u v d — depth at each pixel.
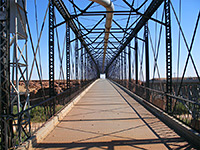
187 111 5.83
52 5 7.62
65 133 5.51
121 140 4.85
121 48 23.56
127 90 18.52
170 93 7.22
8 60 3.87
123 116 7.73
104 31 16.73
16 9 4.74
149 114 8.09
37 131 4.99
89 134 5.39
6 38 3.86
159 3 8.67
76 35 15.55
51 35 7.54
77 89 14.70
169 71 7.37
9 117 3.79
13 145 3.96
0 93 3.80
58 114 7.18
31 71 5.18
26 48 5.22
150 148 4.28
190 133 4.70
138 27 13.45
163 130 5.69
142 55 12.79
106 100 12.84
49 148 4.36
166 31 7.40
